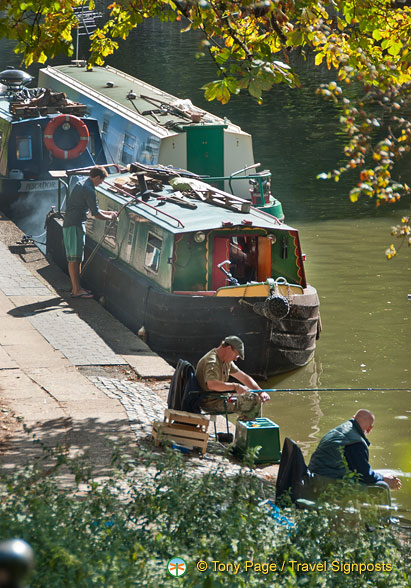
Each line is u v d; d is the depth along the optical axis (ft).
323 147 252.83
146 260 117.70
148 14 85.81
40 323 112.88
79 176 146.20
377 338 123.03
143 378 95.66
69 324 113.29
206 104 318.86
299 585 38.40
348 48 78.43
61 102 181.37
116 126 178.60
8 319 113.70
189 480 48.37
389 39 78.07
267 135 269.85
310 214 194.59
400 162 228.43
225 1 72.33
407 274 153.58
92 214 124.77
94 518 42.32
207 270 112.98
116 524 40.19
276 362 110.93
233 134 164.76
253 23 80.74
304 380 109.81
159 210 118.83
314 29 71.51
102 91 198.49
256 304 109.09
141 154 166.30
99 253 131.34
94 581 32.35
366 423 62.08
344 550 43.27
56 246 145.38
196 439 71.36
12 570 11.96
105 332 111.65
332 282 149.18
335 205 201.16
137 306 115.65
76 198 124.57
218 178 144.56
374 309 135.64
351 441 60.75
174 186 130.11
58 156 172.96
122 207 126.11
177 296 109.19
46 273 140.46
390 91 59.47
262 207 158.10
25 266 143.43
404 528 61.00
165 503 44.04
